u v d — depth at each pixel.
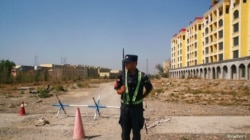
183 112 13.24
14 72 84.44
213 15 58.16
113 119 11.07
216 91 27.17
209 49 61.16
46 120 9.96
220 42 54.09
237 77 44.66
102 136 7.82
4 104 17.25
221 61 51.34
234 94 24.08
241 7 44.78
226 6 51.16
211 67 57.28
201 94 24.34
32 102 18.86
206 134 8.08
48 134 8.04
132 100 4.68
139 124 4.73
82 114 12.51
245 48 44.56
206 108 15.05
